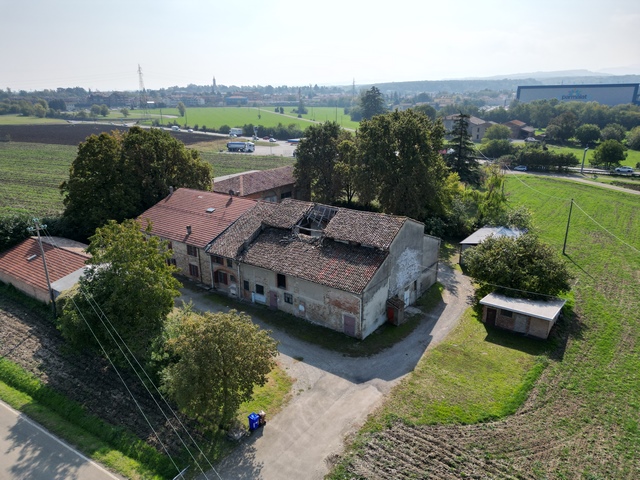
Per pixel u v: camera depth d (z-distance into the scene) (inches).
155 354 1073.5
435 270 1785.2
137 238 1197.7
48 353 1273.4
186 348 914.7
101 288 1171.9
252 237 1608.0
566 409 1063.6
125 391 1113.4
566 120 6023.6
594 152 4397.1
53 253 1652.3
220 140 6131.9
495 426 1000.2
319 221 1619.1
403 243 1482.5
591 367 1239.5
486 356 1280.8
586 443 957.2
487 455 916.6
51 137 5728.3
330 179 2610.7
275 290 1508.4
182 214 1881.2
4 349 1291.8
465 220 2308.1
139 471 896.3
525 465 893.8
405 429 989.2
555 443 954.7
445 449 934.4
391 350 1307.8
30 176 3516.2
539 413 1047.0
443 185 2320.4
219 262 1646.2
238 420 1016.9
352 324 1352.1
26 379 1164.5
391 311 1448.1
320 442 958.4
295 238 1552.7
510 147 4729.3
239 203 1843.0
